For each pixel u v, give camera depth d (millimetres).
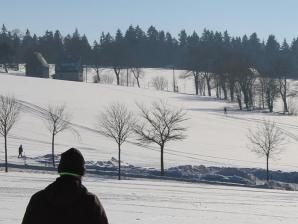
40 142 68875
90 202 5367
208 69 170625
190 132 86062
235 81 141250
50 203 5320
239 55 166875
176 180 49125
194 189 38844
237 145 79562
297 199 35656
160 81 184375
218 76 156875
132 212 23859
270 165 66500
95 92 112188
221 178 51344
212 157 69875
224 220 22922
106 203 27062
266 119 109375
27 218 5324
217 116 106750
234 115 112062
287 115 123875
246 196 36000
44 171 49375
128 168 54312
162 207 26516
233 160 68875
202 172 54406
